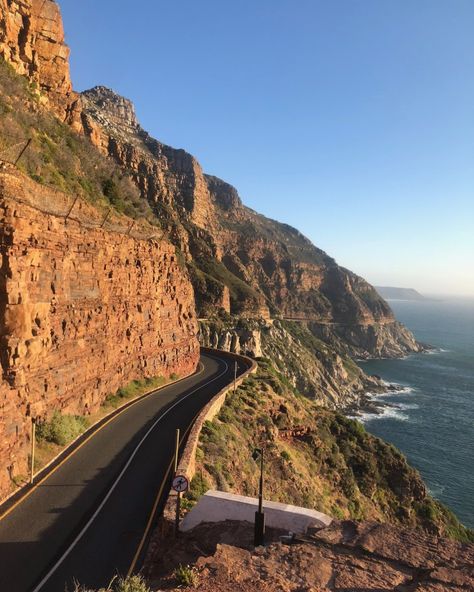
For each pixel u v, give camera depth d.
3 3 41.84
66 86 50.75
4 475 17.69
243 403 39.91
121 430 26.88
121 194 43.69
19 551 14.06
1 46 41.25
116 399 32.66
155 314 42.06
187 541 13.75
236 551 11.30
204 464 23.84
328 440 45.19
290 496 31.84
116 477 20.12
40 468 20.27
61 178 29.39
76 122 52.38
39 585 12.45
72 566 13.39
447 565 10.51
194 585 9.76
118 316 33.75
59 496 17.94
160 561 13.25
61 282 24.77
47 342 22.86
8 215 19.89
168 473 20.92
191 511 14.87
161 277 44.00
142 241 39.50
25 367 20.73
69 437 23.62
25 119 32.72
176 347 46.88
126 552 14.25
